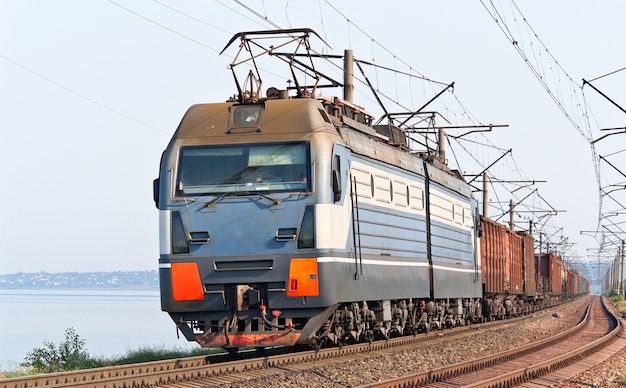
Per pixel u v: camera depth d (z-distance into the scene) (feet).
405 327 107.34
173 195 73.26
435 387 67.31
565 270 399.44
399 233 94.48
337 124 80.94
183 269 72.08
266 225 71.82
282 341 71.77
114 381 57.41
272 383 62.39
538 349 110.63
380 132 104.12
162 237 73.05
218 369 66.54
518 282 215.51
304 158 72.79
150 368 67.46
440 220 114.21
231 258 71.67
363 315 85.61
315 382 65.72
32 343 241.14
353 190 79.77
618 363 98.89
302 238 71.56
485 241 165.68
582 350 104.12
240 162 73.36
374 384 59.06
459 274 125.80
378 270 86.22
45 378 57.77
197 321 74.18
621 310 294.87
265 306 72.13
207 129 74.74
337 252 73.61
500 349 111.75
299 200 71.92
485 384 65.00
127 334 266.77
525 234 236.02
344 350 85.35
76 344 88.48
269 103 75.41
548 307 315.99
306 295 71.20
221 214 72.28
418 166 105.29
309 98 75.92
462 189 131.85
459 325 141.08
